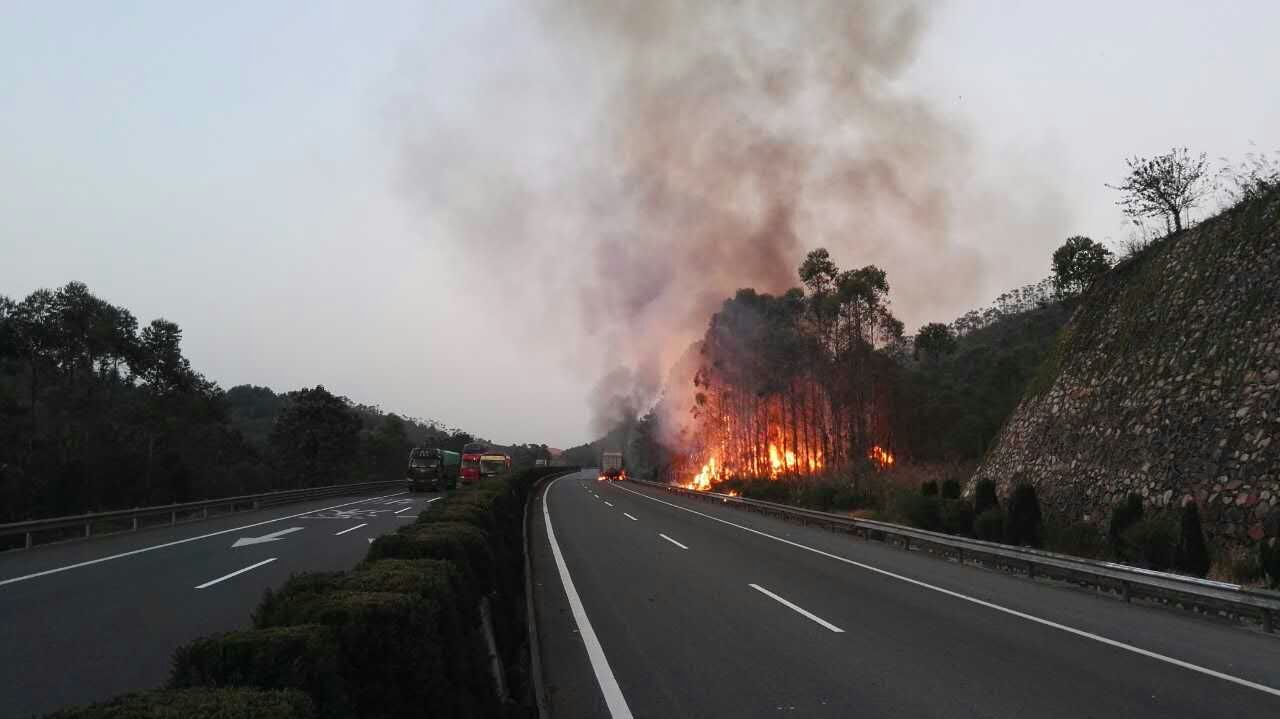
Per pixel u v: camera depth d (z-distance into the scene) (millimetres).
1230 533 14336
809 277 48281
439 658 4227
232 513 27938
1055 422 22453
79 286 43250
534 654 7535
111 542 17844
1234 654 8430
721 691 6844
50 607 9891
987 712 6203
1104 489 18672
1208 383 16750
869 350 50656
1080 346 23125
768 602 11383
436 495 43250
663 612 10625
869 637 9055
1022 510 18188
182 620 9094
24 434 34906
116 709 2527
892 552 18562
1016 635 9219
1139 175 21828
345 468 63625
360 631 3797
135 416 42969
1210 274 18422
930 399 62844
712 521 26891
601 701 6570
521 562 13320
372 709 3719
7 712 5781
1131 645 8750
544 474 66438
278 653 3211
